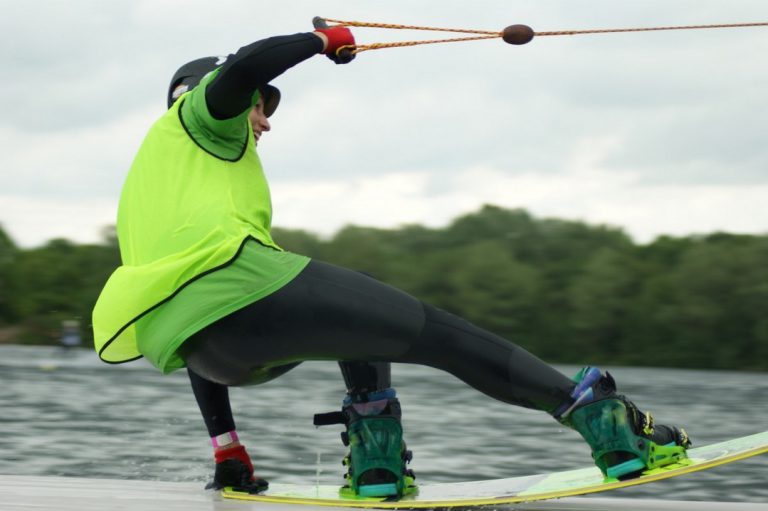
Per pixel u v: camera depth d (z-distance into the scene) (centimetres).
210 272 877
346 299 873
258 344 880
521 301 14150
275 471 1612
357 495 998
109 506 898
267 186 955
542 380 920
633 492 1466
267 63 891
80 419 2430
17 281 13800
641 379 7038
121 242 949
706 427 2458
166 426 2269
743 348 12850
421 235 14788
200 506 920
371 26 996
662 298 13325
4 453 1809
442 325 896
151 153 930
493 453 1817
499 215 14812
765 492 1458
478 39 1005
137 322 915
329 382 4400
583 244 14688
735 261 12912
